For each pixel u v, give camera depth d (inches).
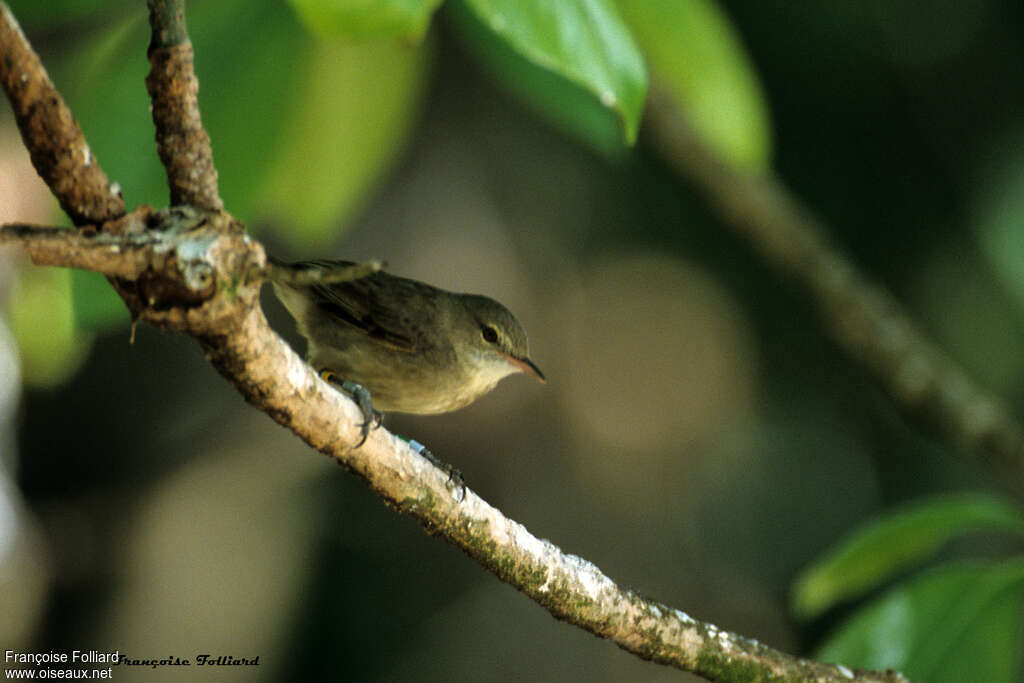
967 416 358.9
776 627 574.9
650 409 585.9
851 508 556.1
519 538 210.1
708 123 280.2
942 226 459.2
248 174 275.4
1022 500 348.2
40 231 139.4
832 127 453.7
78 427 511.2
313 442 183.5
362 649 520.1
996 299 450.9
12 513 494.3
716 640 231.1
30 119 137.7
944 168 453.7
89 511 501.0
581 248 544.4
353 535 534.0
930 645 261.4
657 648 226.1
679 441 591.5
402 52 317.7
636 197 528.7
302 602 514.3
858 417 553.3
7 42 133.2
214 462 519.5
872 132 454.3
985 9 441.4
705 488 593.6
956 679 259.8
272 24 272.5
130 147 247.1
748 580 582.9
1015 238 378.6
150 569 490.3
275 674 495.8
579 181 525.3
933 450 534.3
